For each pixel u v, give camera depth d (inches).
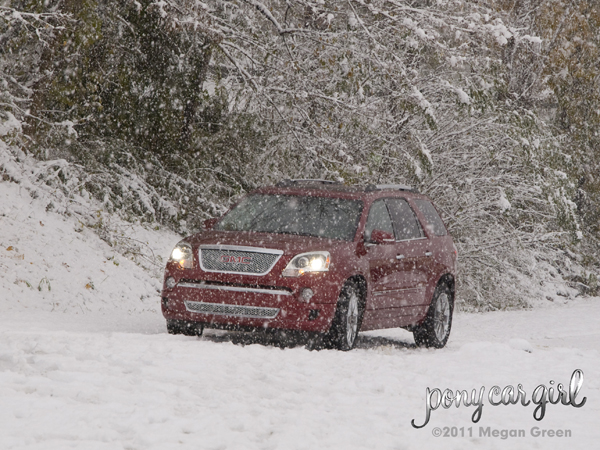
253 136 1672.0
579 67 2276.1
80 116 1496.1
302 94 1425.9
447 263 964.6
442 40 1505.9
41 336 667.4
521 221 1862.7
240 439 385.7
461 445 414.9
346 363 657.6
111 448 358.0
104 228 1330.0
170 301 777.6
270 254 757.3
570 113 2309.3
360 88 1478.8
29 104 1374.3
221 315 757.3
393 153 1604.3
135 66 1508.4
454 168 1670.8
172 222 1585.9
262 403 475.2
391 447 398.9
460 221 1690.5
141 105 1521.9
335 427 426.0
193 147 1657.2
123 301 1144.2
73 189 1359.5
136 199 1508.4
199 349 645.9
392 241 812.0
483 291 1806.1
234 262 761.0
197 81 1558.8
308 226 828.6
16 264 1088.8
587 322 1408.7
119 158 1523.1
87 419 402.6
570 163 1935.3
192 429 398.0
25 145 1365.7
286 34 1459.2
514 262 1860.2
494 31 1440.7
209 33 1378.0
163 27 1445.6
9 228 1165.7
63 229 1251.8
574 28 2253.9
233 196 1683.1
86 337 677.3
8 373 487.2
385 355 741.3
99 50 1438.2
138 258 1344.7
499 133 1690.5
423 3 1635.1
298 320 745.6
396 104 1480.1
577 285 2235.5
